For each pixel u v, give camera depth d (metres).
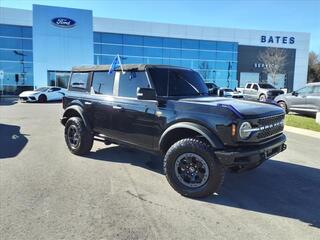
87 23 37.12
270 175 6.12
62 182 5.41
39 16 35.41
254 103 5.40
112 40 39.47
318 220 4.20
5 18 35.75
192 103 4.92
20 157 6.99
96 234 3.69
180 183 4.90
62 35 36.38
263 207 4.59
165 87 5.65
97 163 6.61
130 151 7.62
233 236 3.72
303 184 5.62
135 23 40.00
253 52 46.25
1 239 3.56
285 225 4.04
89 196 4.82
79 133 6.96
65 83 36.91
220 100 5.37
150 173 6.01
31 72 36.97
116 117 6.11
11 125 11.78
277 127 5.28
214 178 4.61
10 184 5.27
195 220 4.11
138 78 5.81
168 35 41.34
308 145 9.08
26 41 36.56
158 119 5.28
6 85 36.41
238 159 4.46
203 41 42.97
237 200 4.82
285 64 47.75
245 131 4.51
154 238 3.63
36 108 19.25
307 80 51.81
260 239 3.67
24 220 4.00
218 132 4.57
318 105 15.22
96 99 6.61
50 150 7.70
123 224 3.95
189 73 6.32
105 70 6.58
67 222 3.97
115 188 5.19
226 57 44.31
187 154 4.80
